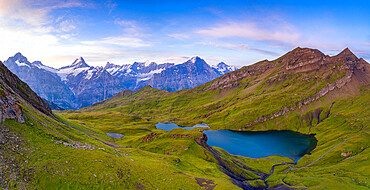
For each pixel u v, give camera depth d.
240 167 164.12
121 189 62.00
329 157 195.62
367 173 139.00
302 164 197.62
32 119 72.69
